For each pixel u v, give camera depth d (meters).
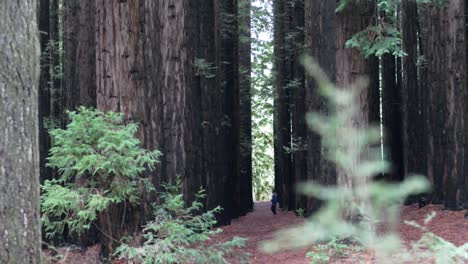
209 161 18.67
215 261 7.61
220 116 19.55
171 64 14.33
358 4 9.82
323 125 1.77
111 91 8.69
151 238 7.42
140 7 8.88
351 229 1.66
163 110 14.27
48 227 7.41
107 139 7.21
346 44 9.28
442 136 15.39
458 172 13.84
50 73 20.86
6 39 4.38
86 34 14.85
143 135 8.83
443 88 14.70
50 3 22.53
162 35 14.32
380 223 1.69
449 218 12.81
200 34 18.33
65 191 7.12
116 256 7.97
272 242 1.65
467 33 15.65
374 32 9.27
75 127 7.20
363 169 1.70
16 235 4.33
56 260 7.47
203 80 18.89
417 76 19.20
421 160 18.61
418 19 19.70
